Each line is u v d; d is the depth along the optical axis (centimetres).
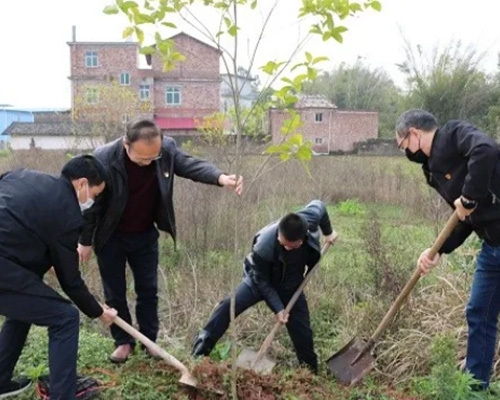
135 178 377
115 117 1689
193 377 364
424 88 1945
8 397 356
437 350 374
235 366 347
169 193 384
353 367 424
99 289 571
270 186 901
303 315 436
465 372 384
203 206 727
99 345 438
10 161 1501
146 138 344
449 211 700
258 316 529
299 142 315
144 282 412
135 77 3691
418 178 1152
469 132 340
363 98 4069
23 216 297
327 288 586
